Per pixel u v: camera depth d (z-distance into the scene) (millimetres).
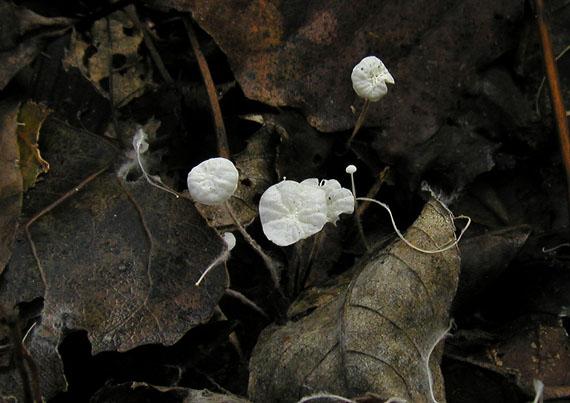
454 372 177
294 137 198
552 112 193
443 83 200
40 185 181
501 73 203
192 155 202
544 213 198
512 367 176
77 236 175
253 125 201
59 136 188
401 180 199
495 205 199
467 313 187
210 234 176
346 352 162
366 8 201
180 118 204
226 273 173
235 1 200
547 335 179
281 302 185
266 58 200
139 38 209
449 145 198
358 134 200
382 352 162
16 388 162
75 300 169
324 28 201
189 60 209
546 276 188
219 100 203
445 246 172
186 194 185
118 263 173
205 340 177
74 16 206
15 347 148
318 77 200
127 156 189
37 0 206
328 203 174
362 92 182
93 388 171
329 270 191
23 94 194
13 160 181
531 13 203
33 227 175
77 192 181
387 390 158
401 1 201
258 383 168
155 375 173
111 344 166
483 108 201
